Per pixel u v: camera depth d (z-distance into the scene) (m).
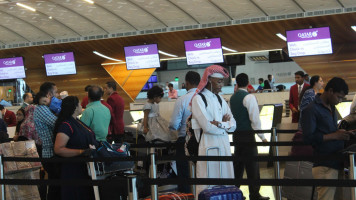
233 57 25.50
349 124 6.24
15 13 18.95
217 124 6.20
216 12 18.23
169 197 6.30
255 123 7.87
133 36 20.89
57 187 6.96
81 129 6.58
